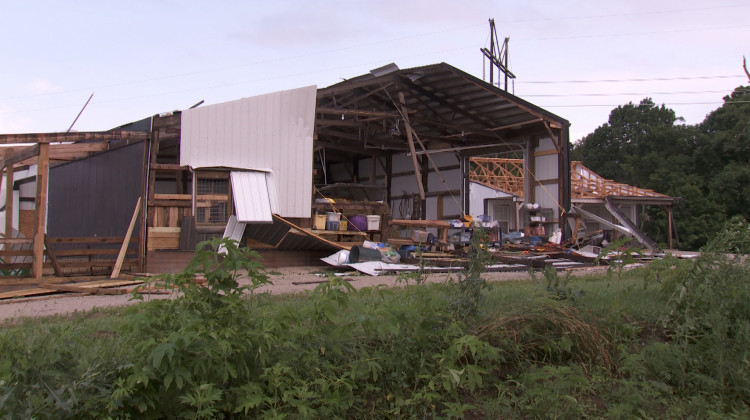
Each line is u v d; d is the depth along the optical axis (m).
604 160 59.19
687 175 41.12
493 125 24.16
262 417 3.94
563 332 5.29
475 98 21.81
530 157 23.44
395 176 26.94
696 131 43.03
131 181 14.83
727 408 4.60
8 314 7.88
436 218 25.94
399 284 10.35
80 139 12.56
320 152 25.33
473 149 24.80
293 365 4.32
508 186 31.44
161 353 3.47
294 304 7.32
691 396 4.76
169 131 14.91
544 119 21.17
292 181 15.88
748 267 5.81
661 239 36.44
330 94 19.77
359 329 5.12
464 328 5.16
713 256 5.95
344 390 4.35
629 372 5.07
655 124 57.22
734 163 39.19
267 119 15.69
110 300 9.35
